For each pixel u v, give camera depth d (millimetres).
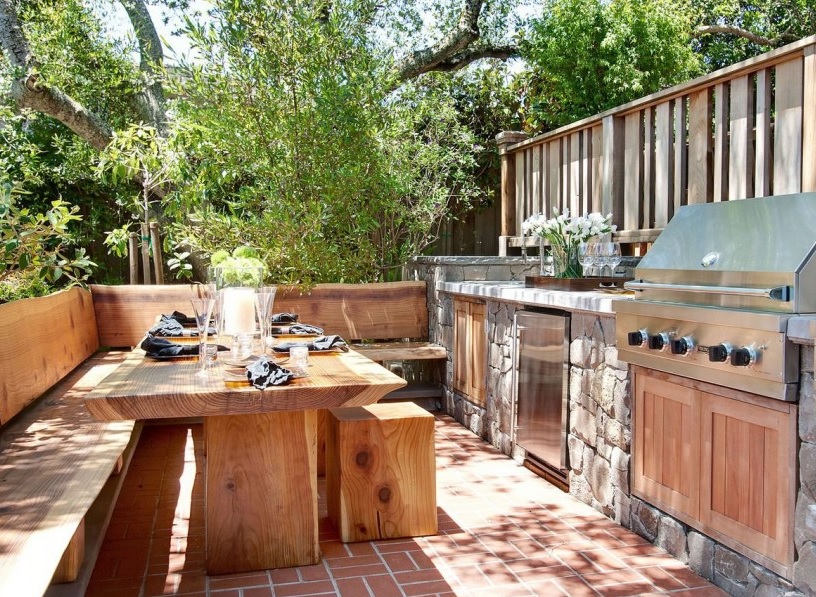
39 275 3756
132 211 6891
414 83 7598
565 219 4004
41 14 7145
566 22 7578
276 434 2723
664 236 3006
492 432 4504
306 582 2605
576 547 2928
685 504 2721
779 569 2250
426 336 5703
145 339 3072
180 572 2693
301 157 5395
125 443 2570
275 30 5266
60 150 7230
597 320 3312
